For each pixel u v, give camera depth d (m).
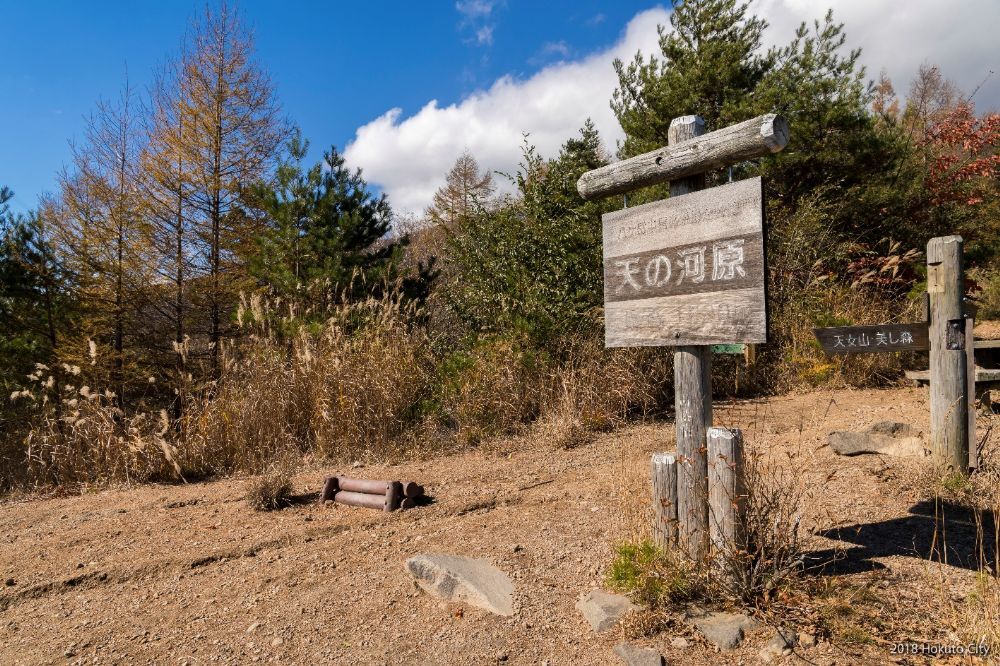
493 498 5.18
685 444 3.19
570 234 8.78
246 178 12.73
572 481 5.48
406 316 8.91
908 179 12.00
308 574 3.95
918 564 3.27
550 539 4.14
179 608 3.62
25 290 11.05
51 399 10.56
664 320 3.24
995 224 12.59
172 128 12.25
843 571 3.24
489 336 8.52
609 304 3.54
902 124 16.25
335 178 12.00
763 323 2.80
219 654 3.09
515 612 3.21
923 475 4.30
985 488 4.05
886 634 2.68
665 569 3.10
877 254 11.21
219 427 7.11
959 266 4.30
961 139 13.25
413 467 6.41
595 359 7.96
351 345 7.95
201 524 5.02
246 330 11.59
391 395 7.53
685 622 2.89
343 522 4.88
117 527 5.07
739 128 2.94
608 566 3.53
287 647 3.10
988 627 2.55
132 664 3.06
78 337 11.55
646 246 3.34
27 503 6.14
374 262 12.13
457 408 7.53
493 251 9.40
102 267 11.71
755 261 2.84
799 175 11.59
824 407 7.23
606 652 2.78
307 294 10.88
